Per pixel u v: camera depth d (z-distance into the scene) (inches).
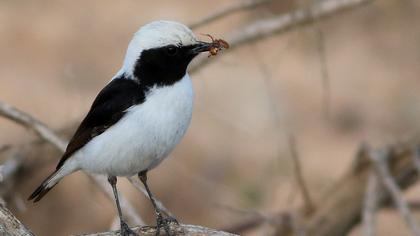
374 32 765.9
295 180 478.9
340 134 690.8
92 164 357.7
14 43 692.7
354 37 762.2
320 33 450.0
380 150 457.7
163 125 343.3
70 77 567.8
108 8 724.7
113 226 405.4
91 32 709.9
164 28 348.8
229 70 682.8
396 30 766.5
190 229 336.5
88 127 349.7
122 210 408.2
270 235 480.1
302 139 681.6
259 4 479.2
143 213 616.7
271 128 658.2
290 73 708.0
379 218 600.4
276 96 671.8
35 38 697.6
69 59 688.4
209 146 658.8
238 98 674.2
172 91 344.8
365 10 767.7
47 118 634.8
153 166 363.6
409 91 723.4
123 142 344.2
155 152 350.6
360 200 472.4
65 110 639.8
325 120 694.5
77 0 727.7
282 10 642.8
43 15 714.8
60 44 697.6
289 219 468.4
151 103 342.3
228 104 672.4
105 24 715.4
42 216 607.5
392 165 470.6
